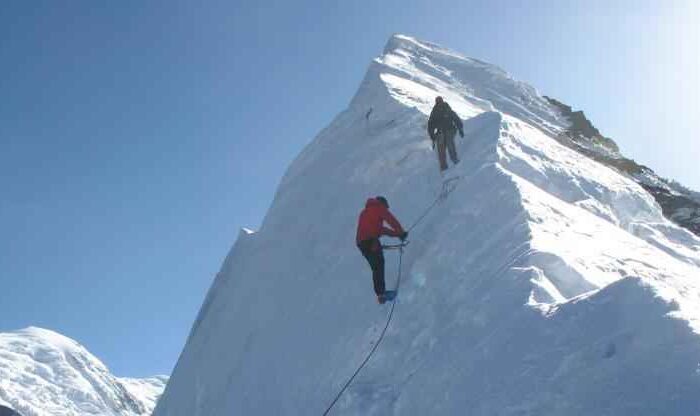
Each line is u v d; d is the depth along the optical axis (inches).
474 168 411.8
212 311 649.6
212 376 502.0
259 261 582.2
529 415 182.5
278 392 357.1
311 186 618.8
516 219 310.8
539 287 239.1
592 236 317.7
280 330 417.4
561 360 192.1
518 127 493.4
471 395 208.4
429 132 455.2
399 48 1032.8
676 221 699.4
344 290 383.6
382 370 283.1
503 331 222.2
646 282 196.1
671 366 166.6
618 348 182.2
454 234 341.1
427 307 296.5
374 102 681.6
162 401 654.5
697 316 177.9
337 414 269.6
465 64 1031.0
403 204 442.3
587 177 451.8
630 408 163.9
